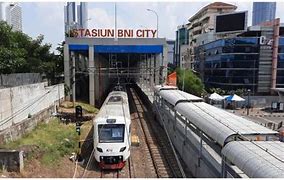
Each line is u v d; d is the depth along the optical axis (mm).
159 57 39906
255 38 52719
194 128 16484
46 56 38844
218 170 11930
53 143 18594
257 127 11938
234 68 54031
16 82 24266
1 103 17859
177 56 94125
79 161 17578
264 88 53906
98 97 40312
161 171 16172
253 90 53969
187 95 22734
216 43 57688
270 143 10062
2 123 17875
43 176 14258
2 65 23172
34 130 21531
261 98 51125
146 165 17250
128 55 50062
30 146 16156
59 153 17375
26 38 36094
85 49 35188
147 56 48781
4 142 16969
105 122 17375
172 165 17047
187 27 94062
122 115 18797
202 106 17797
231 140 10914
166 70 35656
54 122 25703
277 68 53281
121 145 16625
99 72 41750
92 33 35344
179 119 20484
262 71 53562
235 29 56625
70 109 30562
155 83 39250
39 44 37750
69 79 35875
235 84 54156
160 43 35406
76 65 41031
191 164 15844
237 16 56125
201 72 67312
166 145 21141
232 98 41625
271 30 53531
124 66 64375
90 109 32500
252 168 8148
